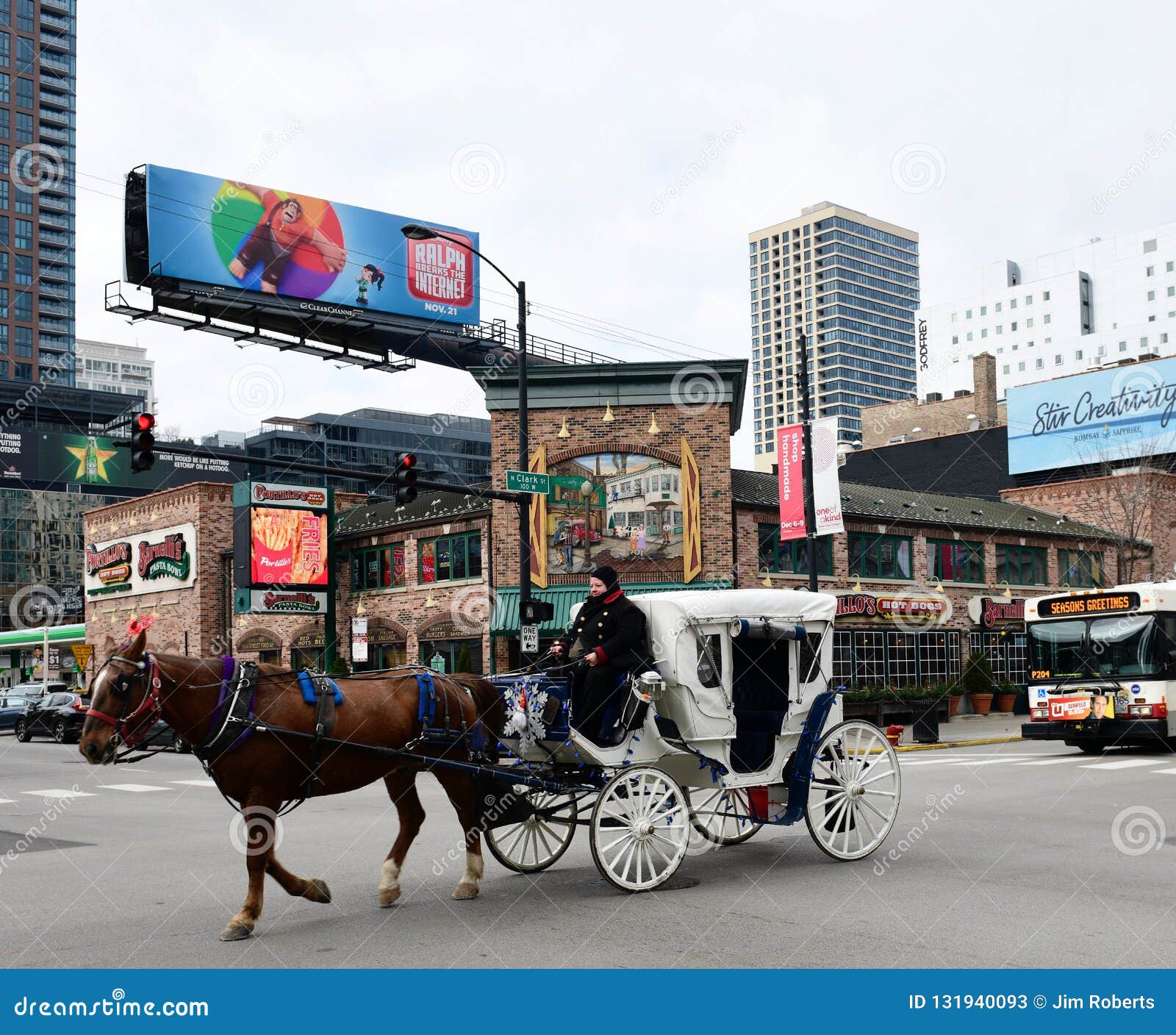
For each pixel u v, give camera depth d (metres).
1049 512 48.94
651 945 7.17
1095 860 10.02
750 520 32.62
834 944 7.14
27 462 83.19
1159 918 7.74
